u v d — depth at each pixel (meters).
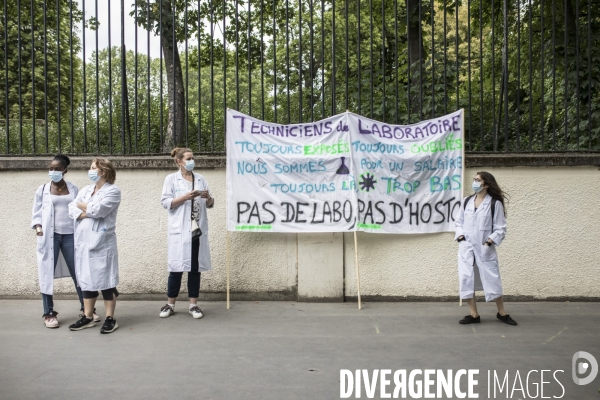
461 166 6.96
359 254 7.02
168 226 6.32
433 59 7.10
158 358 4.93
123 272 7.12
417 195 6.99
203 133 8.73
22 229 7.16
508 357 4.95
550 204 6.95
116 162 7.04
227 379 4.43
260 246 7.06
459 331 5.75
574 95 8.46
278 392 4.17
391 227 6.96
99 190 5.77
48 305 5.95
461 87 9.24
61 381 4.39
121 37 7.06
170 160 7.00
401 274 7.01
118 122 9.31
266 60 9.20
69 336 5.60
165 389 4.23
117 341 5.43
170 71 9.41
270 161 6.94
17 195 7.16
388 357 4.96
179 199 6.20
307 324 6.02
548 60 9.17
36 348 5.22
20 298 7.19
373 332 5.71
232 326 5.94
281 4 8.74
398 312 6.51
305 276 7.00
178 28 8.88
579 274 6.97
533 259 6.97
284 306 6.80
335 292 6.99
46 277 5.94
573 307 6.72
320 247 7.00
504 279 7.00
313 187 6.93
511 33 10.22
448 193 7.00
